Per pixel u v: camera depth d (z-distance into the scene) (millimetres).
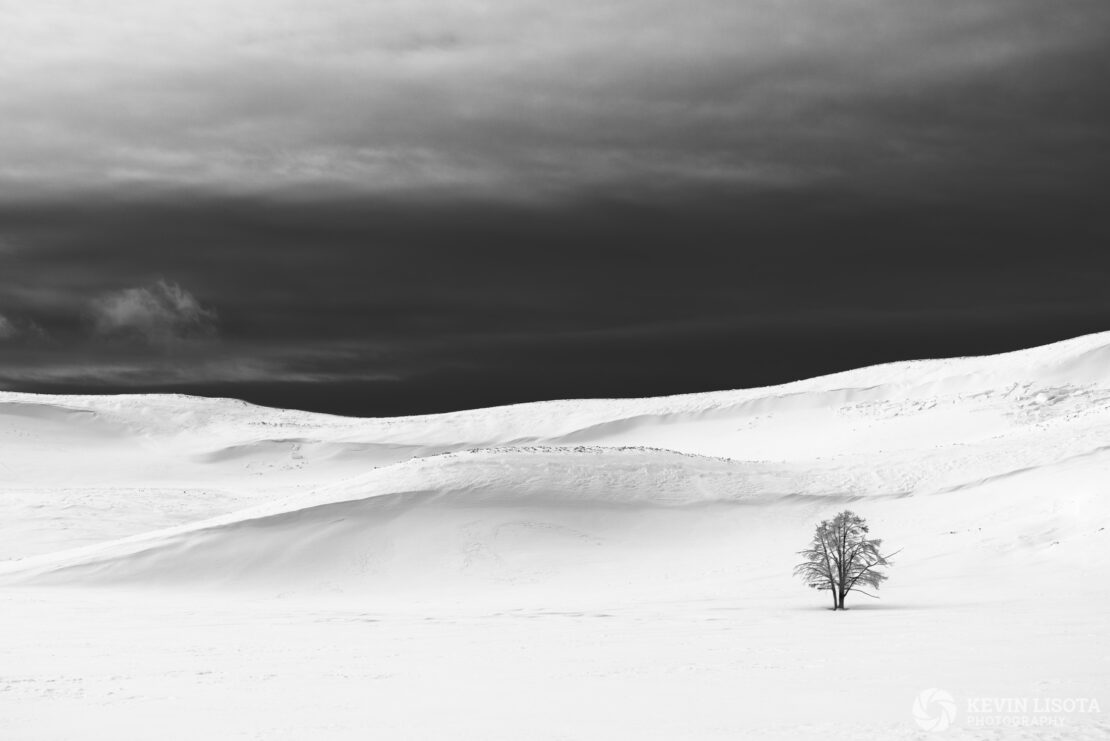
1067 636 30578
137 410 179125
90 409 173375
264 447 156250
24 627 39031
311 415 192000
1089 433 74000
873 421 131250
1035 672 23984
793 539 61406
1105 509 55312
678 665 27203
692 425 152625
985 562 51656
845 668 25688
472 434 163625
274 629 38094
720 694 22516
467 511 64625
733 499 67812
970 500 64375
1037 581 46375
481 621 40500
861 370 166250
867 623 36406
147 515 89875
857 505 66500
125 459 149625
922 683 22953
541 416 172000
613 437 153875
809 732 18188
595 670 26688
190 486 127062
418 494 66062
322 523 63031
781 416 147125
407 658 29750
